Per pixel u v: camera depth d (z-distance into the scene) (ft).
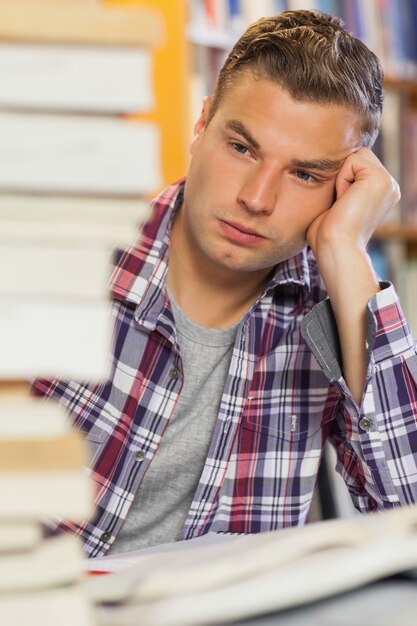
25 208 1.85
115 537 4.81
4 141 1.83
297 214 4.48
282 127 4.22
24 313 1.85
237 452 5.10
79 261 1.87
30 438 1.82
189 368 5.07
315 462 5.25
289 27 4.55
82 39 1.83
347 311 4.51
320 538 2.02
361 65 4.51
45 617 1.73
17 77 1.82
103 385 4.86
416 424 4.47
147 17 1.84
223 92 4.46
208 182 4.37
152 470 4.95
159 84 7.50
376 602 2.08
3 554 1.80
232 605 1.75
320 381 5.25
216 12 8.23
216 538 3.50
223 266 4.53
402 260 10.21
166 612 1.72
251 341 5.14
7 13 1.79
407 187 10.03
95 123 1.86
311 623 1.90
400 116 10.05
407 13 10.01
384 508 4.56
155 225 5.06
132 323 4.97
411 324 10.37
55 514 1.87
